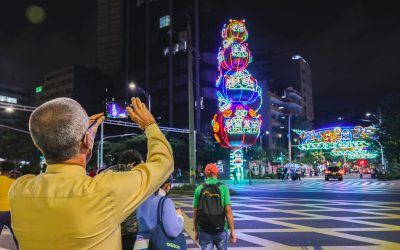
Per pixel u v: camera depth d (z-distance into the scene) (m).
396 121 50.19
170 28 96.38
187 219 12.86
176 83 92.75
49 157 1.69
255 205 17.72
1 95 119.00
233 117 41.72
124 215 1.63
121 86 107.94
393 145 51.19
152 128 1.96
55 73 118.50
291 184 39.59
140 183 1.69
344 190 28.28
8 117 81.38
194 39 89.88
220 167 59.69
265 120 82.06
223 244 5.17
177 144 56.09
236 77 41.91
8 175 7.51
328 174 50.66
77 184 1.59
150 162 1.82
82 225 1.51
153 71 98.81
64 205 1.53
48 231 1.52
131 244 2.99
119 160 3.51
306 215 14.08
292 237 9.80
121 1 121.31
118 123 29.95
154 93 97.44
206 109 87.12
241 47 42.25
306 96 130.00
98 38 124.31
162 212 3.03
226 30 42.78
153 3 101.44
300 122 88.62
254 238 9.69
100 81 115.00
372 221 12.53
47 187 1.59
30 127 1.70
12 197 1.65
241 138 41.81
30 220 1.55
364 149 59.91
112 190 1.58
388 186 33.62
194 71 88.44
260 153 65.06
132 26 106.56
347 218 13.24
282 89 103.25
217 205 5.11
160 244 2.98
